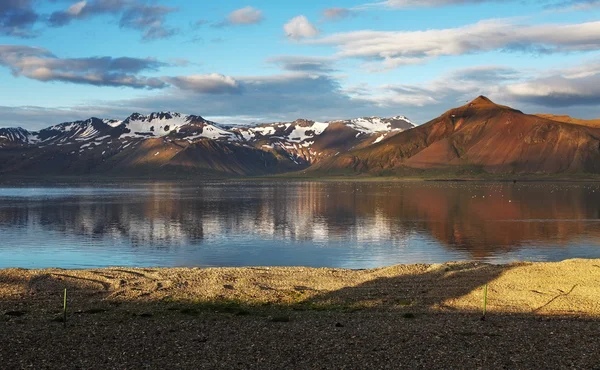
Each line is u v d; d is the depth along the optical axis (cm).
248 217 12012
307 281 4550
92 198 19325
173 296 3978
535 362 2389
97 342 2716
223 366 2350
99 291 4162
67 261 6481
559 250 7244
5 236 8688
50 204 15975
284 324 3116
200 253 7069
